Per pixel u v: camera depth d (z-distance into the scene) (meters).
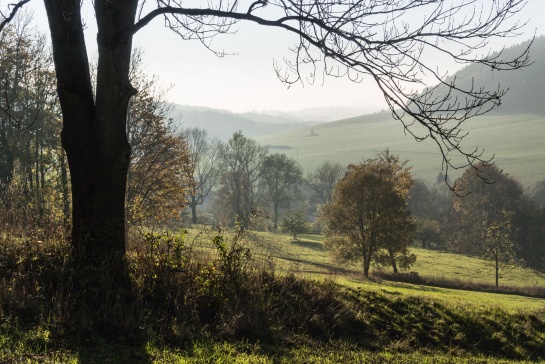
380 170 44.81
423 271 55.12
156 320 7.39
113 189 7.90
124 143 7.93
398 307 12.09
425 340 11.06
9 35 32.25
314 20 7.07
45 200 12.13
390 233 43.41
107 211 7.88
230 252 9.12
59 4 7.54
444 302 13.59
